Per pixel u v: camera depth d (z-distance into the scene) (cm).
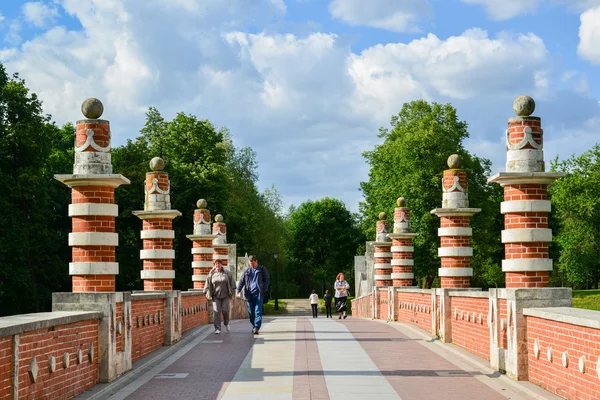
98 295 1249
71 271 1355
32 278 4541
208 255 3272
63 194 5334
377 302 3294
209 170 5541
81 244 1347
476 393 1138
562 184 6644
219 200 5538
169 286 2192
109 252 1365
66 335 1073
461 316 1752
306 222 9512
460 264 2136
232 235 6175
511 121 1338
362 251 9469
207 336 2102
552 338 1116
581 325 990
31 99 4575
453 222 2142
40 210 4575
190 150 5650
